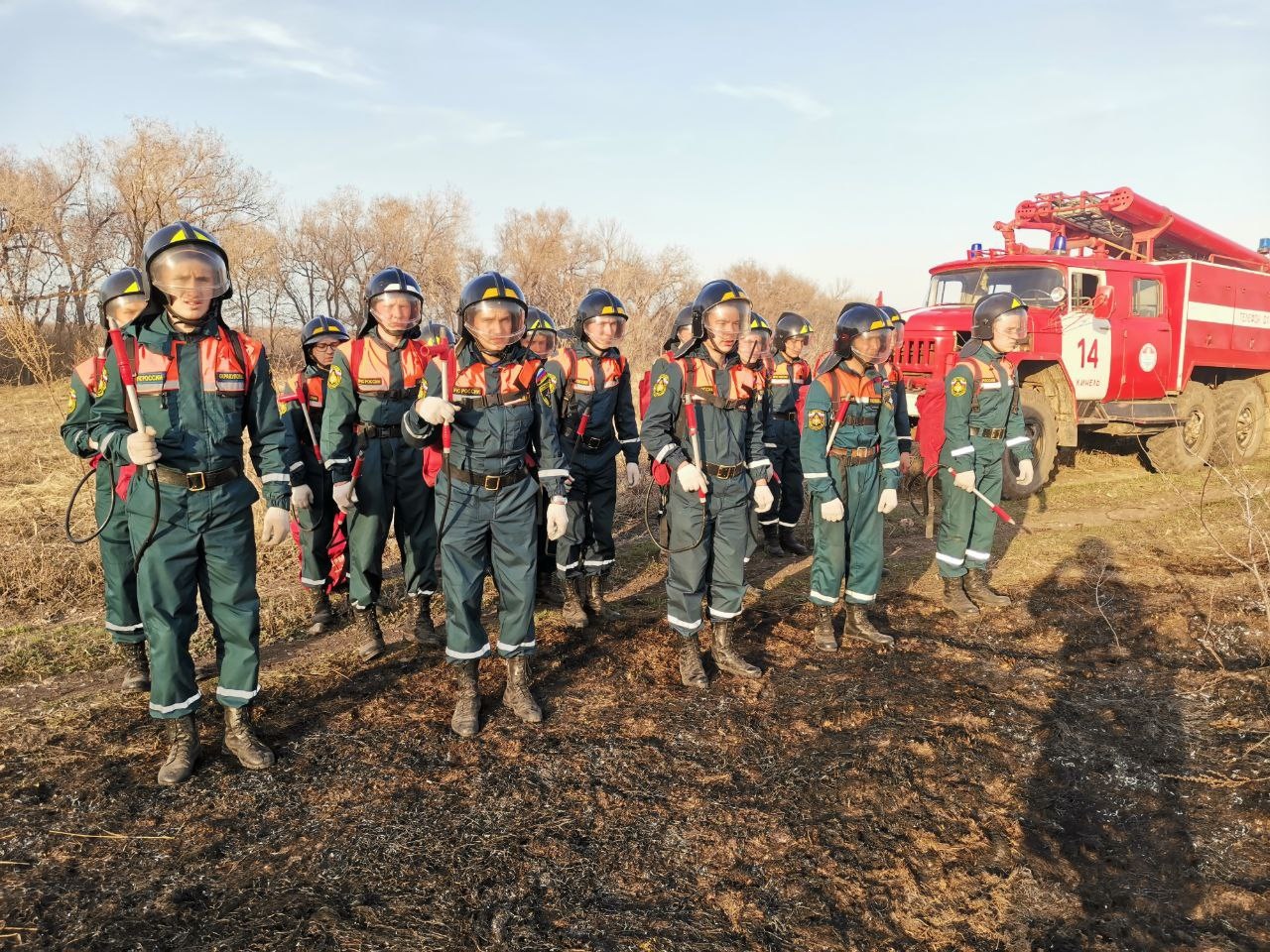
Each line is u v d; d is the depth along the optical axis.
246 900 2.62
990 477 5.20
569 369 5.08
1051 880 2.76
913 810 3.13
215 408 3.28
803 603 5.51
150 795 3.20
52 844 2.90
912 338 8.59
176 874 2.75
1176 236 10.45
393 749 3.56
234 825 3.02
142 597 3.24
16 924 2.50
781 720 3.84
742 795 3.23
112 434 3.16
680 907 2.61
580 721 3.83
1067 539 6.90
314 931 2.47
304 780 3.30
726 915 2.58
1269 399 11.37
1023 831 3.01
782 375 6.66
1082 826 3.04
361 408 4.49
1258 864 2.82
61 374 14.65
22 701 4.09
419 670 4.41
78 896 2.63
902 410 5.98
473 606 3.73
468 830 2.99
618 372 5.26
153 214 25.20
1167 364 9.70
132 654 4.18
